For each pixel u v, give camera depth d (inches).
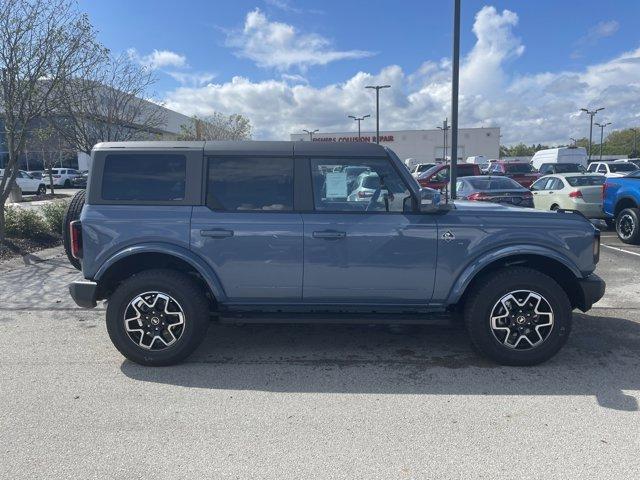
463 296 175.8
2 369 170.1
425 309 174.1
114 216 166.9
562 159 1326.3
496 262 174.1
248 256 167.3
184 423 134.0
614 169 1065.5
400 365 172.9
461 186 545.6
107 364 174.2
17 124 372.8
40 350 187.6
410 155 2807.6
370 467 113.7
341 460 116.5
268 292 170.7
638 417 135.3
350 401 146.5
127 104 527.8
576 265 168.9
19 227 408.8
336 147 170.1
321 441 124.7
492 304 165.8
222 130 1622.8
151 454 119.3
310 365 173.3
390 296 170.9
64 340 198.7
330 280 168.7
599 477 109.0
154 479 109.7
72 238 169.5
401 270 167.6
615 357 177.5
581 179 533.0
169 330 168.4
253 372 167.3
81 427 131.9
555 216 170.7
